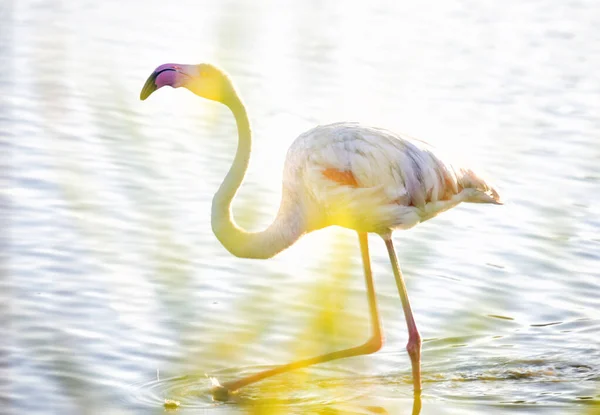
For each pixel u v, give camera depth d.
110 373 9.58
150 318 10.45
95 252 11.91
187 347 9.91
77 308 10.68
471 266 12.36
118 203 13.38
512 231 13.39
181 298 10.71
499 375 10.09
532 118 17.75
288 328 10.14
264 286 11.19
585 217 13.77
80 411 8.83
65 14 22.72
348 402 9.53
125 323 10.38
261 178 14.52
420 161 9.64
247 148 9.72
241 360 9.95
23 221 12.65
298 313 10.38
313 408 9.38
